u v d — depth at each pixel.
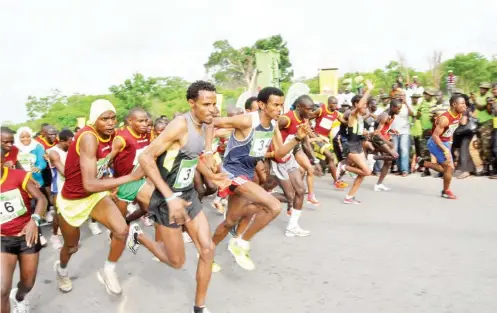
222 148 7.00
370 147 9.09
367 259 4.58
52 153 5.33
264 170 5.59
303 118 5.09
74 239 3.89
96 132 3.67
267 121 4.08
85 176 3.41
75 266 4.86
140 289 4.12
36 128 24.45
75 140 3.55
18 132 6.27
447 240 5.06
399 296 3.70
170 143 3.09
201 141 3.24
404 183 8.43
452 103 6.65
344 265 4.45
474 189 7.59
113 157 4.78
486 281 3.93
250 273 4.36
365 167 6.81
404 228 5.58
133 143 4.89
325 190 8.20
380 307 3.52
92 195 3.69
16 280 4.52
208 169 3.68
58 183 5.46
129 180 3.41
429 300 3.61
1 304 3.05
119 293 3.91
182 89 27.17
